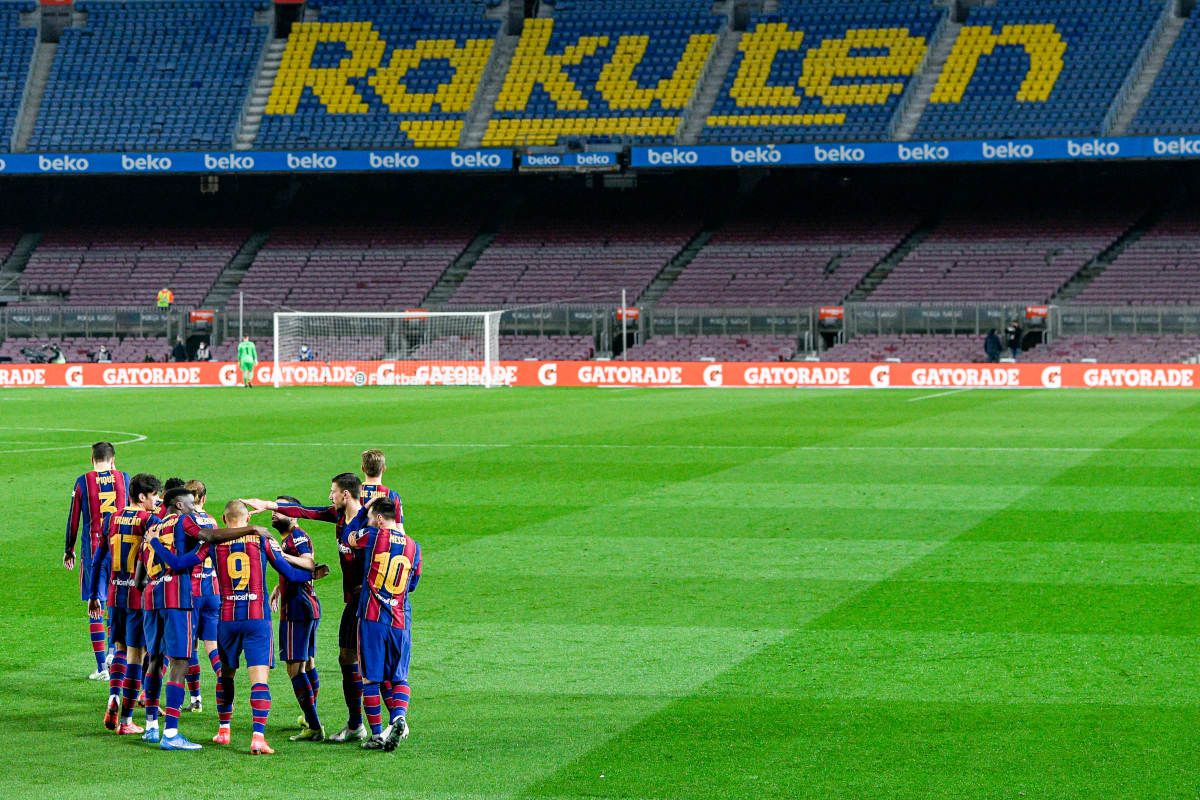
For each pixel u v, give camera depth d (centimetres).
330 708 3097
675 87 16462
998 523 5216
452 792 2486
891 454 7444
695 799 2433
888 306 14400
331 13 17762
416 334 15075
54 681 3297
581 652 3453
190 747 2781
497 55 17225
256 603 2827
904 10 16925
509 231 16975
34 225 17550
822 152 15075
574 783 2522
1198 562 4447
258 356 15438
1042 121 15362
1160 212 15750
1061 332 13988
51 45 17650
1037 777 2525
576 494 6041
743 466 6969
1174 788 2464
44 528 5244
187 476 6738
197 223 17512
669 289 15775
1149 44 15925
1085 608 3841
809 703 3003
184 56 17425
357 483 2897
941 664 3297
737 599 4006
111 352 15488
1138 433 8438
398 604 2756
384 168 15825
